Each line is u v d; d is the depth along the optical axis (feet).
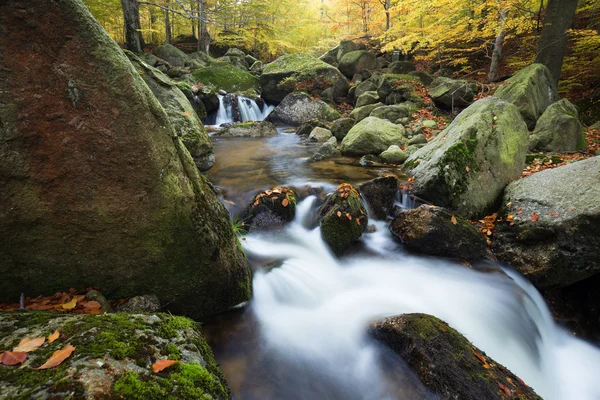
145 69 19.79
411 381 7.93
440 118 34.55
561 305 13.23
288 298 11.25
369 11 56.29
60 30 6.07
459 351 8.26
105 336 5.19
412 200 17.94
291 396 7.89
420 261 14.21
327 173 21.71
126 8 48.26
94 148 6.60
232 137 34.27
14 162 5.98
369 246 15.11
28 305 6.63
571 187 13.61
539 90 29.66
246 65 68.74
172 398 4.62
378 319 10.03
